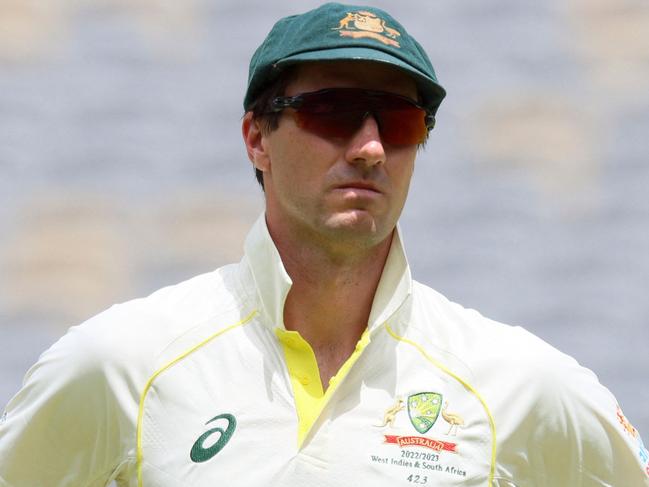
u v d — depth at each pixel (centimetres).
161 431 845
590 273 2517
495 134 2748
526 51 2873
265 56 923
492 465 865
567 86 2825
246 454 835
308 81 892
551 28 2909
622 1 2923
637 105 2784
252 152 961
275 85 913
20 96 2780
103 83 2816
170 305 909
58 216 2606
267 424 848
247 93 952
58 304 2514
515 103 2788
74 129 2738
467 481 850
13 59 2838
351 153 862
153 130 2741
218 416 847
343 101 875
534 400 891
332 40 889
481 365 895
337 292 905
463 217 2600
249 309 904
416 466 845
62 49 2867
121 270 2550
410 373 888
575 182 2673
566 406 901
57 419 881
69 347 885
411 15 2912
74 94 2794
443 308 948
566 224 2602
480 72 2845
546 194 2652
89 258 2556
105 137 2727
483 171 2681
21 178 2659
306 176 876
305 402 859
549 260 2547
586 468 912
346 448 845
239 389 861
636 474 923
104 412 868
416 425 862
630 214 2614
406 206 2606
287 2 2950
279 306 877
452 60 2862
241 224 2598
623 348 2422
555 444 902
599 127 2762
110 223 2600
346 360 908
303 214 880
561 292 2494
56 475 892
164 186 2652
